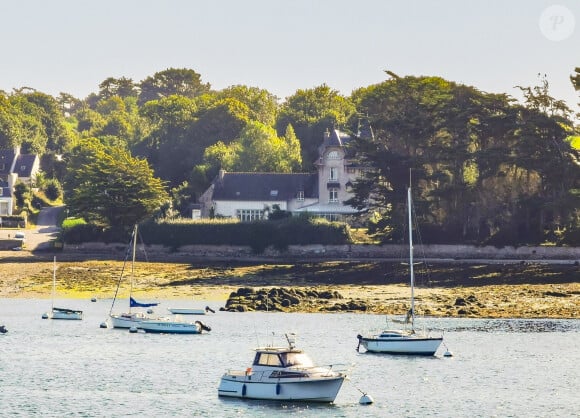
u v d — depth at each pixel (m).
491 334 145.88
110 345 138.38
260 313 171.62
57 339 144.00
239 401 103.19
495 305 175.62
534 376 115.81
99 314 172.00
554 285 196.88
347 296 189.38
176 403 102.50
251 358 127.44
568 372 118.00
